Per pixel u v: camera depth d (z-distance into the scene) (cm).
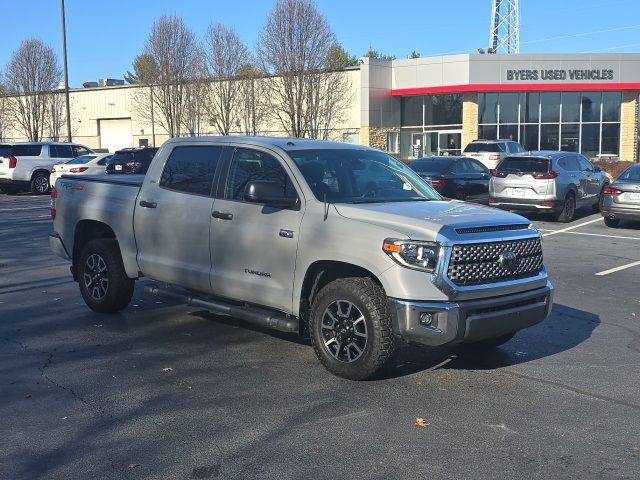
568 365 616
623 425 480
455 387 557
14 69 4478
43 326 745
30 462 423
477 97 3759
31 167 2623
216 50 3812
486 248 544
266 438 458
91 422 486
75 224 809
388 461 424
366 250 541
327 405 517
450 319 519
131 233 742
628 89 3631
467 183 1880
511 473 408
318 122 3741
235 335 711
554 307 843
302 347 670
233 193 650
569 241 1407
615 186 1584
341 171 633
